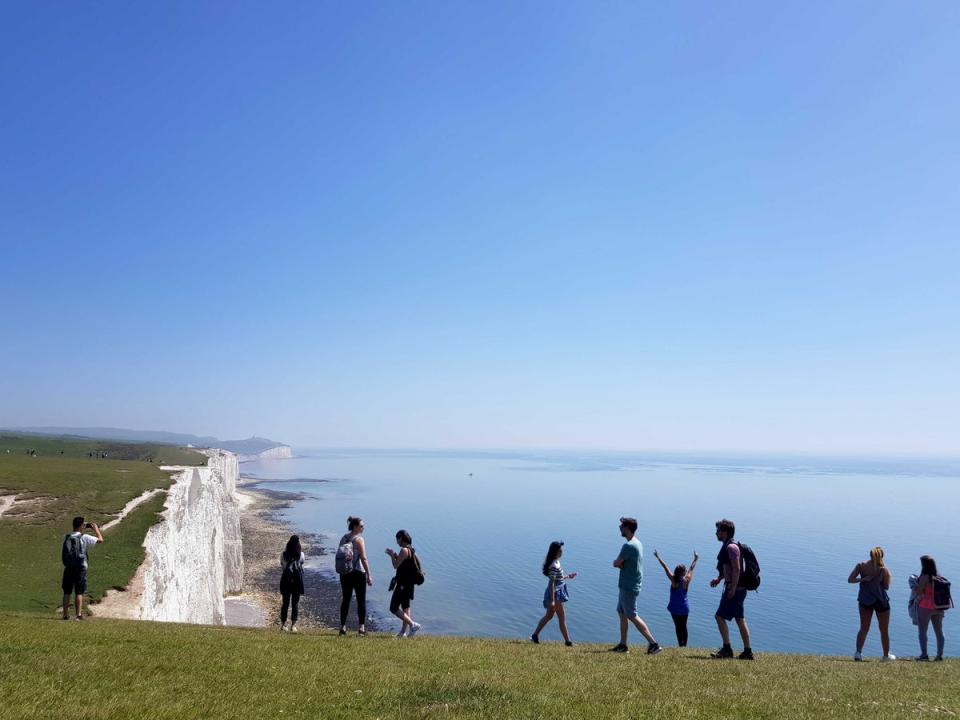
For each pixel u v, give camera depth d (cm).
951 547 11731
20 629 1436
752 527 14062
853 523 15125
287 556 1856
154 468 5866
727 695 1112
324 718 920
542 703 1010
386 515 14950
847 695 1152
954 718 1012
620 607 1642
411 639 1673
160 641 1391
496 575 8394
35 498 3766
